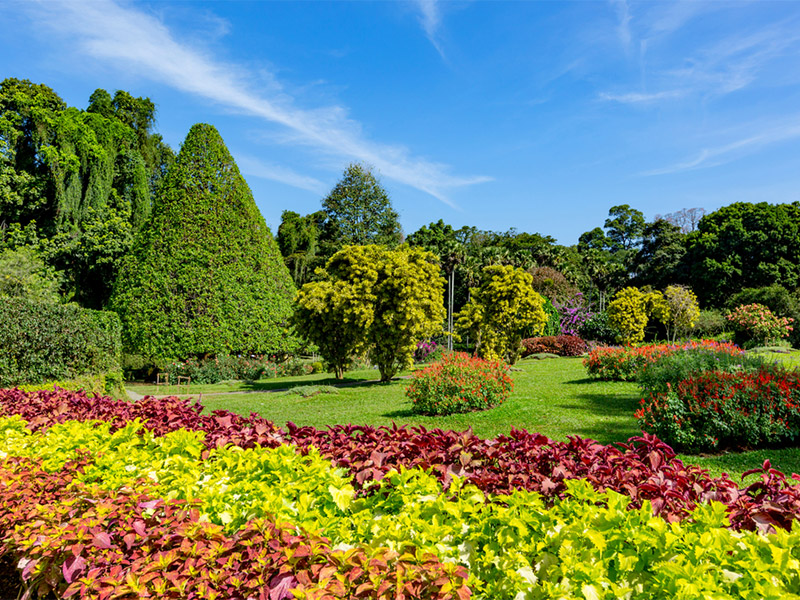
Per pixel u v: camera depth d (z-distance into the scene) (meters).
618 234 58.53
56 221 25.77
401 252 16.81
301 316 17.17
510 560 2.06
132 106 32.47
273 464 3.04
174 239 19.67
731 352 10.44
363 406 10.95
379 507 2.64
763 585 1.69
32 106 25.95
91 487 2.99
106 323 11.88
